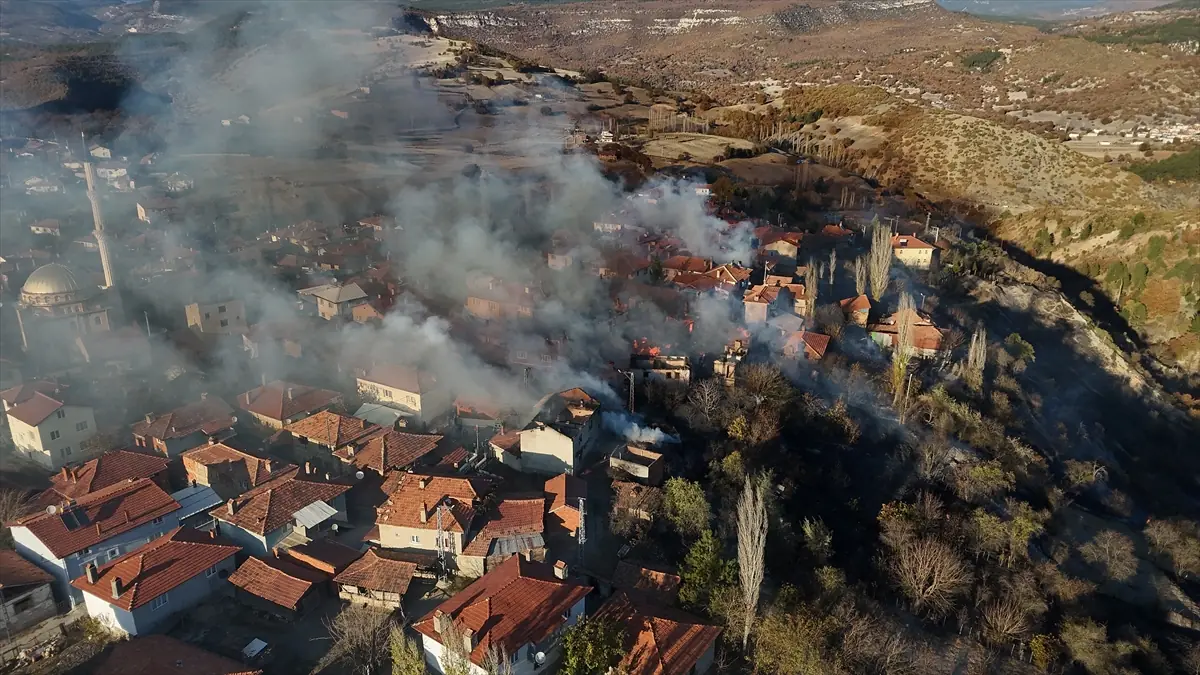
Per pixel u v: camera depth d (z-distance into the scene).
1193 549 92.31
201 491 78.25
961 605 73.62
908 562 74.56
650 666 57.06
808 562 74.56
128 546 70.31
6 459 87.19
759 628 61.84
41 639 61.84
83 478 77.12
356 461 83.19
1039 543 86.94
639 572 68.19
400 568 66.25
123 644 58.38
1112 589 85.56
